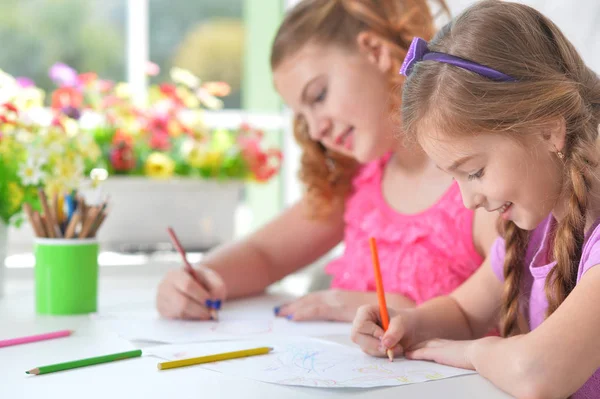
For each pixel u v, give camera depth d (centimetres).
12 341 99
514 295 101
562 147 86
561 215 92
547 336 78
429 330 101
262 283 144
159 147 183
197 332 107
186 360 88
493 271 107
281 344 99
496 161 85
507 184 85
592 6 143
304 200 151
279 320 117
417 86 90
